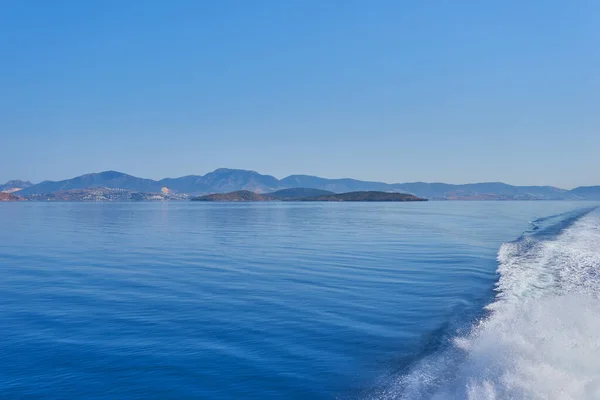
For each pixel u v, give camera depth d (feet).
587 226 111.86
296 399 21.31
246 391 22.27
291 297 42.29
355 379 23.24
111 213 253.24
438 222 159.02
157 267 60.44
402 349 27.45
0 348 28.68
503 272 49.88
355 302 40.06
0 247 85.10
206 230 124.98
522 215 207.92
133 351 28.02
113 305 39.73
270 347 28.48
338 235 108.88
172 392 22.30
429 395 20.01
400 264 62.03
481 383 19.40
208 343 29.37
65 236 107.96
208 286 47.75
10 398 21.79
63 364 25.95
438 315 34.73
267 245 86.53
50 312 37.45
